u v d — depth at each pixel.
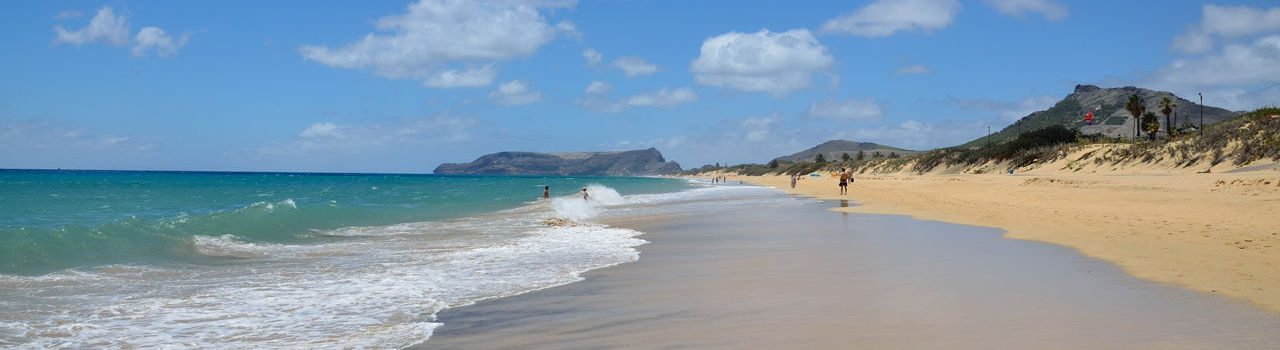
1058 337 5.96
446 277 10.50
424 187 86.06
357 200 45.00
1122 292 7.99
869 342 5.95
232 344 6.45
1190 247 12.04
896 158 122.81
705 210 28.66
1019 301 7.59
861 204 30.16
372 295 8.94
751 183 111.38
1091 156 67.88
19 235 12.24
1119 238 13.81
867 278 9.44
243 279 10.30
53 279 9.82
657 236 17.11
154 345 6.41
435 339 6.61
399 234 18.36
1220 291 7.91
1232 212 19.00
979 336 6.05
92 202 38.62
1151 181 37.62
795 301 7.92
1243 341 5.70
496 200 44.41
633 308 7.93
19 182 83.19
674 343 6.20
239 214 19.36
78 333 6.83
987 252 12.15
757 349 5.86
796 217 22.55
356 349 6.26
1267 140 45.66
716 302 8.05
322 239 16.91
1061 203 25.75
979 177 67.38
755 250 13.41
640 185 102.81
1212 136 52.84
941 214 22.12
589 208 31.42
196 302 8.45
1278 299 7.41
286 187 81.00
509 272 11.02
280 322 7.37
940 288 8.52
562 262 12.24
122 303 8.33
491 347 6.29
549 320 7.39
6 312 7.67
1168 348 5.54
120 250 12.70
